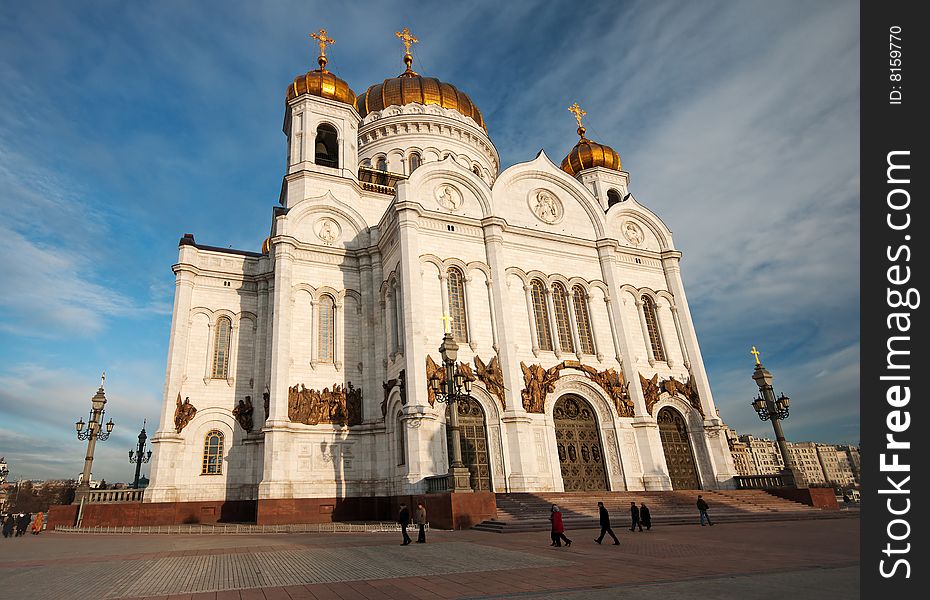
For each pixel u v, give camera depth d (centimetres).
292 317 3738
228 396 3781
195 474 3547
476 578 1255
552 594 1048
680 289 4506
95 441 3538
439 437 3150
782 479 3538
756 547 1752
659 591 1052
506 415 3391
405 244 3534
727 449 4012
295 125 4481
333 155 4828
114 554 1911
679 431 4056
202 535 2678
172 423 3562
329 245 4050
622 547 1797
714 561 1456
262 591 1162
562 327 3959
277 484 3231
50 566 1616
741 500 3338
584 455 3616
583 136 5759
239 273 4097
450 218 3803
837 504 3372
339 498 3328
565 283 4066
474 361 3481
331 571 1404
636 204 4725
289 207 4209
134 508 3356
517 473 3241
